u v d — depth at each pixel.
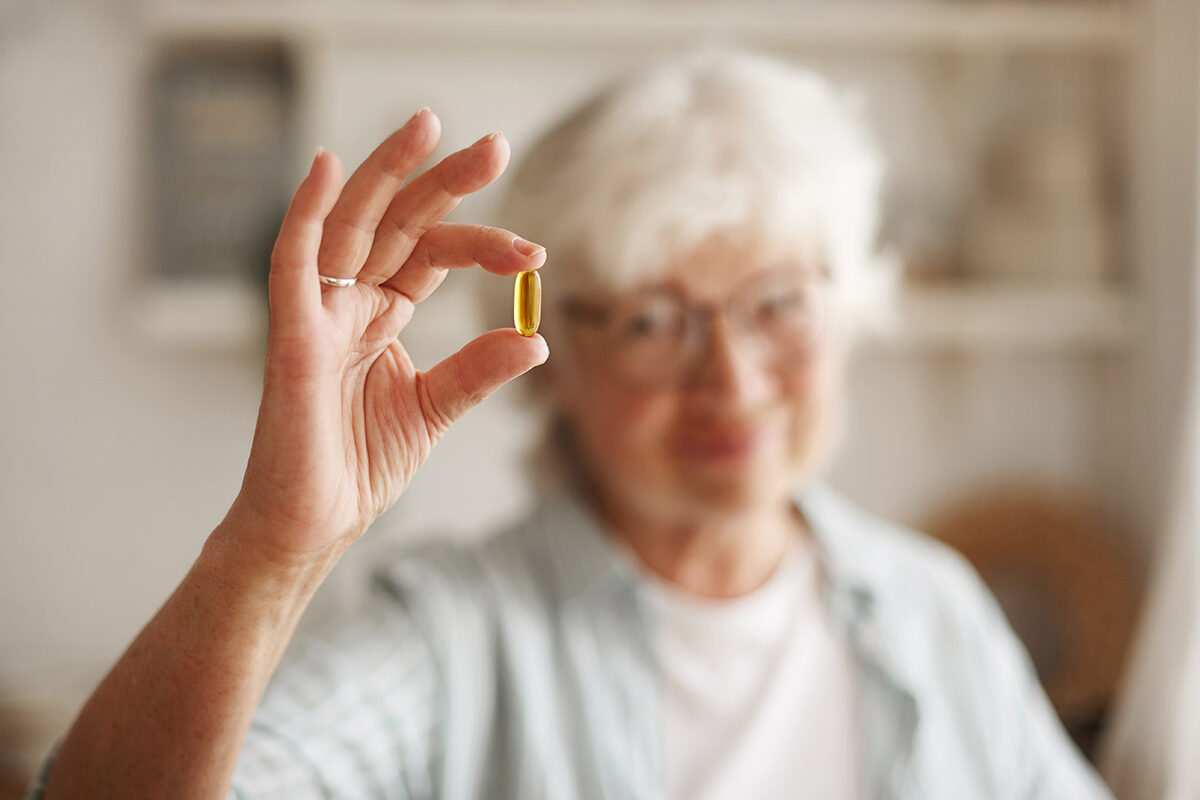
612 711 0.78
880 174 0.83
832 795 0.78
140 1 1.39
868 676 0.81
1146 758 1.06
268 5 1.30
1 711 1.21
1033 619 1.49
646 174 0.75
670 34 1.38
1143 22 1.39
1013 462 1.57
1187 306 1.32
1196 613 1.04
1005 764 0.82
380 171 0.54
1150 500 1.42
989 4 1.40
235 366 1.45
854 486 1.55
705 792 0.77
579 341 0.78
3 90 1.38
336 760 0.69
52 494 1.44
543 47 1.45
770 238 0.76
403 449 0.57
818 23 1.37
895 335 1.39
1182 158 1.32
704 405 0.76
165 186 1.36
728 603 0.81
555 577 0.81
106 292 1.42
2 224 1.40
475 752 0.76
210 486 1.46
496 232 0.56
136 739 0.55
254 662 0.55
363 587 1.36
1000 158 1.45
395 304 0.57
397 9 1.33
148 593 1.45
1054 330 1.40
